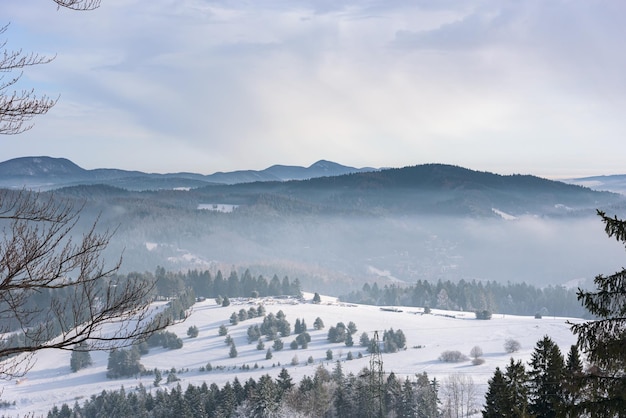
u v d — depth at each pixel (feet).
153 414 309.01
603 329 39.47
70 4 27.17
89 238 27.09
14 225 24.34
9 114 25.12
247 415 265.13
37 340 26.91
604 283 40.34
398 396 265.54
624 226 38.34
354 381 273.75
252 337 577.84
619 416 38.88
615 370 40.14
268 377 272.92
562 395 88.12
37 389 463.01
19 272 24.66
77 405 358.23
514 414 96.17
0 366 25.75
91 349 27.17
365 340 550.36
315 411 266.98
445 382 368.48
